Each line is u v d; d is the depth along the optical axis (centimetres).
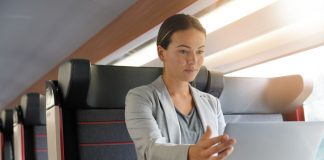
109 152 169
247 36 324
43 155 277
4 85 1008
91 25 536
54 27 593
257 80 233
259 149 98
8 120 369
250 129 96
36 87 882
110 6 467
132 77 177
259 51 333
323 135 106
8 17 581
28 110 272
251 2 296
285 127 100
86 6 494
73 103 168
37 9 547
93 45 560
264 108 236
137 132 120
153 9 390
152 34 414
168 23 121
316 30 275
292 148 102
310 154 104
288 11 277
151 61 486
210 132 92
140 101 126
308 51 293
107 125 171
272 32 309
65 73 165
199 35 118
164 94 130
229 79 225
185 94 135
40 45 688
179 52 118
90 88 168
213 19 339
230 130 95
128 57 520
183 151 95
